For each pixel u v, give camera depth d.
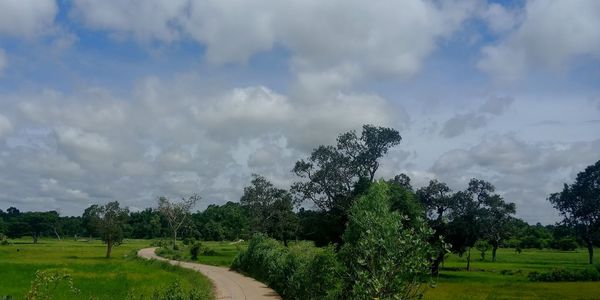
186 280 41.47
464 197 68.19
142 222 184.50
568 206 95.44
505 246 148.38
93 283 37.84
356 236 17.62
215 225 154.25
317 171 65.06
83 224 184.62
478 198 71.31
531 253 125.38
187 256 87.06
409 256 12.65
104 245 129.00
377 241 12.99
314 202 65.19
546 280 55.88
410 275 12.69
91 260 68.81
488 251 131.62
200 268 60.66
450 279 55.50
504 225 93.81
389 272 12.56
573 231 96.56
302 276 27.19
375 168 65.88
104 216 83.38
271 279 38.62
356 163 64.38
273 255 41.25
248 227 119.75
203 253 93.38
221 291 36.22
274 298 32.25
